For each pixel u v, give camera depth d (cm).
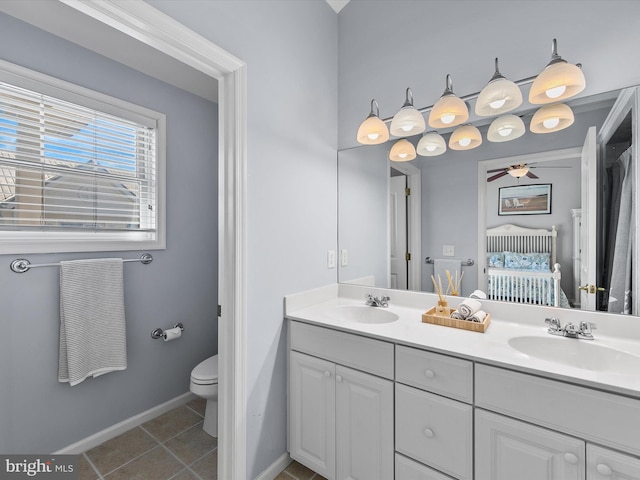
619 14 123
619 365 110
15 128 154
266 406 150
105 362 176
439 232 169
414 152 174
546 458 94
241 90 133
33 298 156
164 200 212
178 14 111
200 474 157
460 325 136
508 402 100
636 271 121
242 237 135
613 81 125
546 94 119
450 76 153
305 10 175
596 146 129
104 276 177
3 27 147
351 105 197
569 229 135
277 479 153
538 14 139
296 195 168
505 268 150
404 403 122
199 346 236
